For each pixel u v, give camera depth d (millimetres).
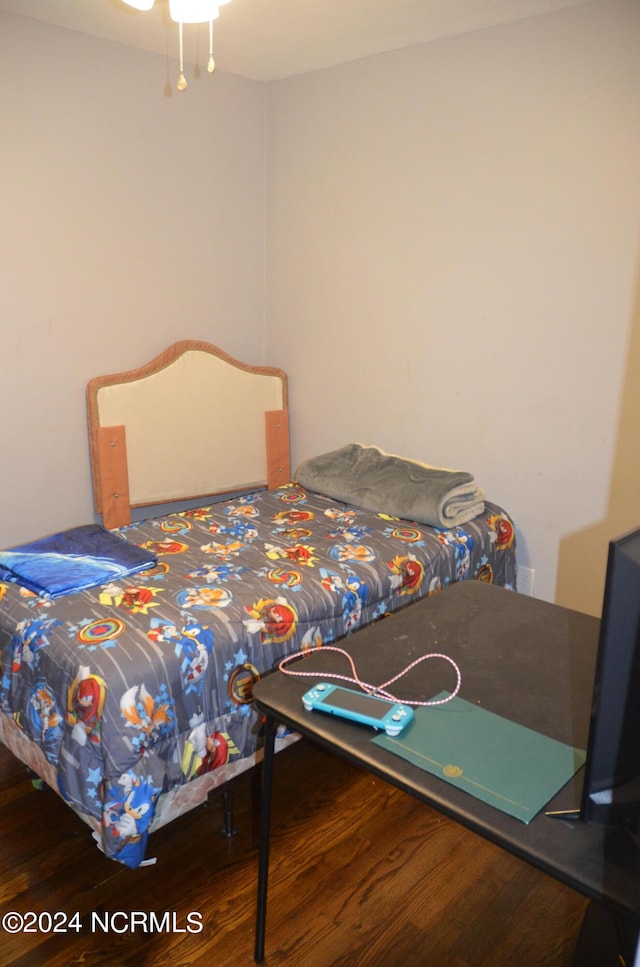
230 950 1494
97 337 2768
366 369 3035
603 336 2336
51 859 1720
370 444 3102
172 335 3016
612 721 921
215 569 2072
